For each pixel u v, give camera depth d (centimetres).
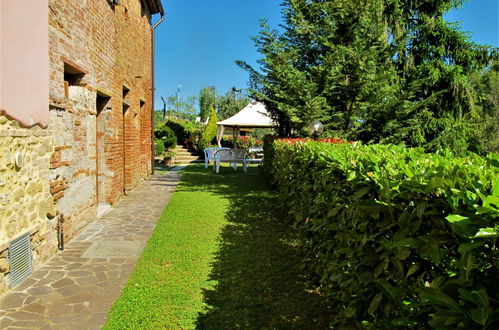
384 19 1169
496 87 2017
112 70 639
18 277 320
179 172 1330
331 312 274
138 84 916
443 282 124
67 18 420
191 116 4003
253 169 1508
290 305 288
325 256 272
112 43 636
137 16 891
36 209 356
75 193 471
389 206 157
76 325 254
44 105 360
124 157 813
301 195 400
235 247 430
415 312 140
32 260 347
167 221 558
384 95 956
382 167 198
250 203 718
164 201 736
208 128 2034
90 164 536
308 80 980
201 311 277
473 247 102
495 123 1933
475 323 103
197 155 2091
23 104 318
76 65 449
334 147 359
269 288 319
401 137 1013
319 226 287
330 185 268
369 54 918
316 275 333
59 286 318
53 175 396
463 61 1302
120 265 372
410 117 1018
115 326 253
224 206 685
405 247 144
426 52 1294
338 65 915
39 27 343
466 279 108
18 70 307
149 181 1047
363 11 930
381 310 166
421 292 114
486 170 155
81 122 489
